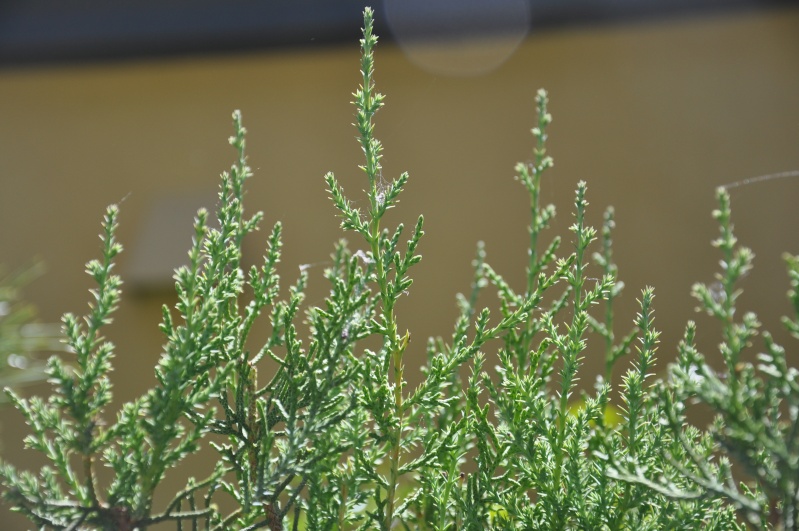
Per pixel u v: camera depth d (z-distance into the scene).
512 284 8.45
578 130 8.85
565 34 9.00
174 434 1.53
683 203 8.53
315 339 1.76
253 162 9.13
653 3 8.74
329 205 8.84
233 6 9.32
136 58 9.38
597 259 2.12
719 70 8.80
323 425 1.62
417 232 1.78
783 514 1.36
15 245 9.19
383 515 1.78
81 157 9.45
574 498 1.72
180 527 1.66
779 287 8.10
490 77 9.05
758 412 1.38
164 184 9.24
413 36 8.93
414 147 8.95
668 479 1.64
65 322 1.57
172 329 1.62
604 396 1.84
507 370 1.83
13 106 9.66
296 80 9.32
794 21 8.77
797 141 8.51
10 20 9.56
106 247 1.61
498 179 8.75
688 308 8.20
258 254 8.41
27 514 1.54
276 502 1.70
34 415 1.66
